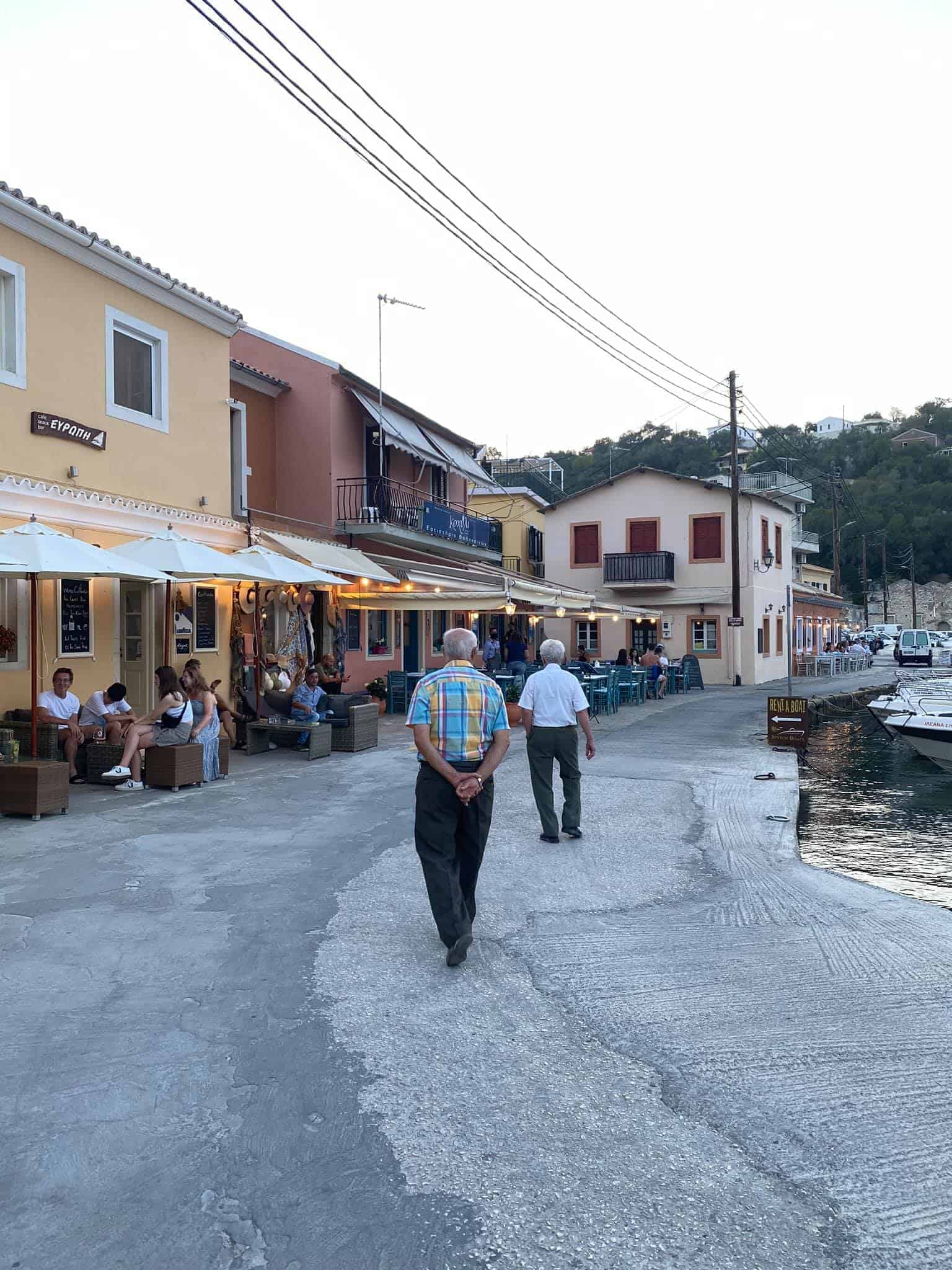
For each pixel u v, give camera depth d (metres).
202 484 14.08
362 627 21.00
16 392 10.52
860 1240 2.70
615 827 8.57
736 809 9.55
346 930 5.35
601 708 20.78
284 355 20.53
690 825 8.73
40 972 4.60
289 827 7.97
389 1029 4.07
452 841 4.91
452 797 4.85
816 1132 3.29
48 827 7.77
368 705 13.32
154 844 7.25
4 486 10.03
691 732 17.02
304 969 4.73
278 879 6.35
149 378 13.06
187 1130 3.22
